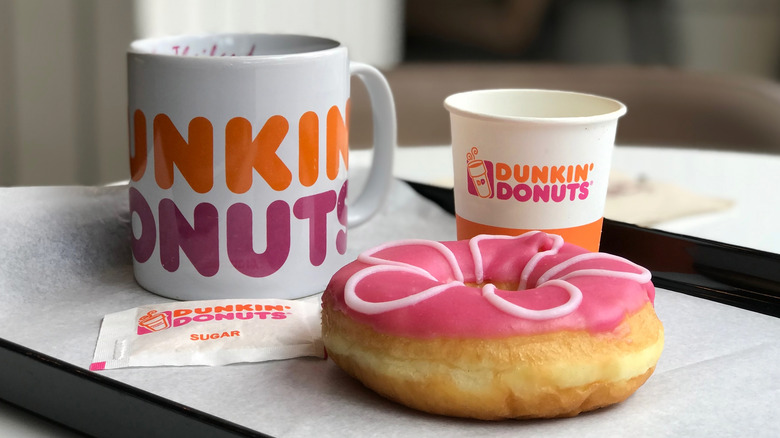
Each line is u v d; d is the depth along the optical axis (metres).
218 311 0.37
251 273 0.39
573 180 0.39
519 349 0.30
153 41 0.40
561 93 0.43
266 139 0.37
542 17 1.13
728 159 0.66
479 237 0.37
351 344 0.32
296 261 0.39
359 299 0.32
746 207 0.54
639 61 1.13
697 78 0.99
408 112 0.90
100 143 1.05
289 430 0.30
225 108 0.37
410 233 0.48
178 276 0.39
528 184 0.39
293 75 0.37
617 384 0.30
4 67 0.97
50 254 0.40
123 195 0.43
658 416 0.31
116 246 0.43
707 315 0.39
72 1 0.99
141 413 0.31
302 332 0.36
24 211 0.40
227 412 0.31
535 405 0.30
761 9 1.16
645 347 0.31
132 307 0.39
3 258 0.39
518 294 0.31
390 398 0.31
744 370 0.34
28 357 0.33
